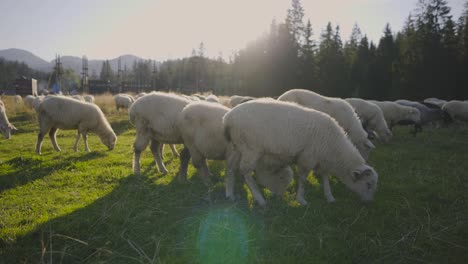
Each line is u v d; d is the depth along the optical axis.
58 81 53.47
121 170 6.85
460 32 37.09
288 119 4.96
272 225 4.14
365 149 7.56
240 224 4.16
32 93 39.12
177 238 3.80
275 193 5.66
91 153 8.76
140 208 4.63
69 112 8.70
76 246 3.56
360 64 44.22
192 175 6.72
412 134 13.62
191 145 5.72
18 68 102.69
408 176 6.67
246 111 5.02
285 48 44.25
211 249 3.52
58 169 6.81
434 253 3.61
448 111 15.21
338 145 5.21
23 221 4.16
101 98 26.38
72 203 4.88
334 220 4.49
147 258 3.22
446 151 9.48
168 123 6.11
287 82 43.59
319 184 6.25
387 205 5.09
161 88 73.44
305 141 5.01
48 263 3.19
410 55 36.25
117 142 10.91
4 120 9.84
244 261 3.32
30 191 5.39
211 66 82.88
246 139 4.99
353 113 7.82
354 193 5.78
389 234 4.05
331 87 43.34
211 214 4.46
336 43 46.97
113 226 3.98
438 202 5.20
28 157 7.83
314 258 3.43
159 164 6.99
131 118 6.71
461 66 33.25
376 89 39.91
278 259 3.35
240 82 57.41
